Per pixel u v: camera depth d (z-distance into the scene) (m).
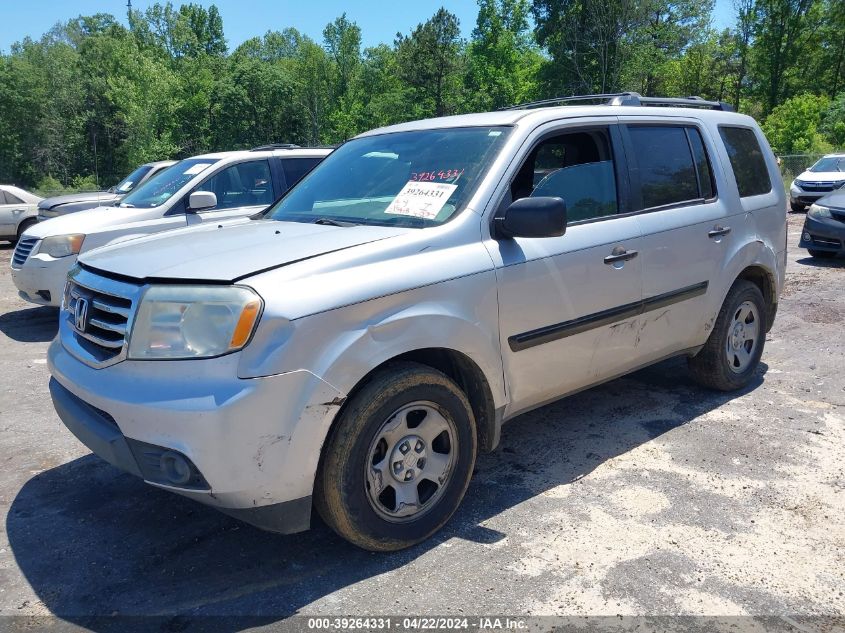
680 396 5.02
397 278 2.90
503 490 3.64
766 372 5.56
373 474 2.90
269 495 2.64
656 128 4.35
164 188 7.86
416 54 67.12
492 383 3.30
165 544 3.18
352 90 86.31
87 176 69.62
